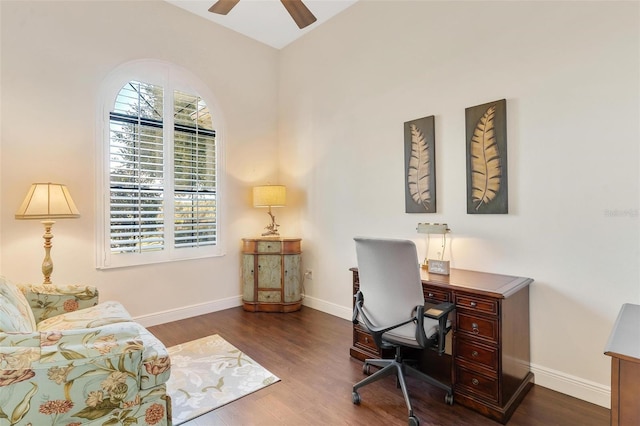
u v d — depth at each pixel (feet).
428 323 6.64
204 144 12.36
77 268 9.64
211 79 12.46
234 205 13.17
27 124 8.86
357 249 6.93
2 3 8.53
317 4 11.41
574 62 6.86
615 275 6.42
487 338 6.28
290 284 12.56
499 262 8.00
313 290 13.05
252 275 12.63
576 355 6.88
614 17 6.39
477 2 8.36
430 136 9.25
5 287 5.95
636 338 4.17
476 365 6.42
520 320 6.96
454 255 8.86
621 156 6.34
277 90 14.46
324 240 12.57
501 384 6.09
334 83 12.10
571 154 6.91
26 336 4.33
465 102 8.59
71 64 9.51
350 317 11.62
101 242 10.02
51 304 7.40
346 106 11.69
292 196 13.87
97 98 9.95
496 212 7.94
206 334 10.25
